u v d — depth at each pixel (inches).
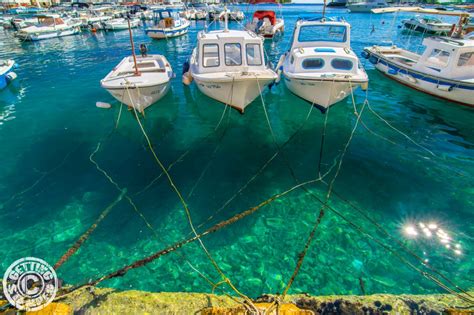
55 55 798.5
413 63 493.7
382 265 192.4
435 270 187.9
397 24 1285.7
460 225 221.0
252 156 319.6
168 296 149.8
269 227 224.1
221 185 273.0
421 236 212.8
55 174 289.1
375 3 1782.7
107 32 1245.1
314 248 205.0
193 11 1581.0
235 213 239.1
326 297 148.7
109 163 307.6
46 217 234.7
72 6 2406.5
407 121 384.2
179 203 250.5
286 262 196.1
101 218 233.5
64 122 402.3
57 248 207.0
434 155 309.1
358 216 232.5
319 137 355.3
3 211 241.1
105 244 210.5
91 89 525.0
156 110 440.8
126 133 372.8
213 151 330.6
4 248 206.1
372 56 578.9
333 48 401.4
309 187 267.3
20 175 287.9
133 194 261.1
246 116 418.3
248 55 369.7
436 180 271.0
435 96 442.9
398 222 225.8
